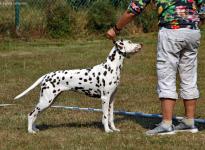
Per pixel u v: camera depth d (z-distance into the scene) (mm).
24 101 12562
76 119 10656
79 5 25688
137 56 19141
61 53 20281
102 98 9406
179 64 9312
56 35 24500
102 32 25203
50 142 8875
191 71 9305
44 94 9391
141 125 10148
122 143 8734
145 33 25750
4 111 11477
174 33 8977
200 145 8641
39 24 24547
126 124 10211
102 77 9328
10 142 8922
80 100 12562
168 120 9297
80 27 25000
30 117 9516
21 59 18891
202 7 9141
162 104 9273
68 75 9383
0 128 9914
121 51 9336
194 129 9508
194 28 9070
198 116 10844
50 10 24844
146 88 13930
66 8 24984
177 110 11305
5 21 24312
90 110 11305
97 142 8812
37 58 19078
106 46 22094
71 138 9086
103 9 25234
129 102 12352
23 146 8680
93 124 10250
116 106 11945
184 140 8922
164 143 8742
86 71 9430
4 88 14117
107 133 9422
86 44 22922
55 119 10641
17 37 24062
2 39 23562
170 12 8992
